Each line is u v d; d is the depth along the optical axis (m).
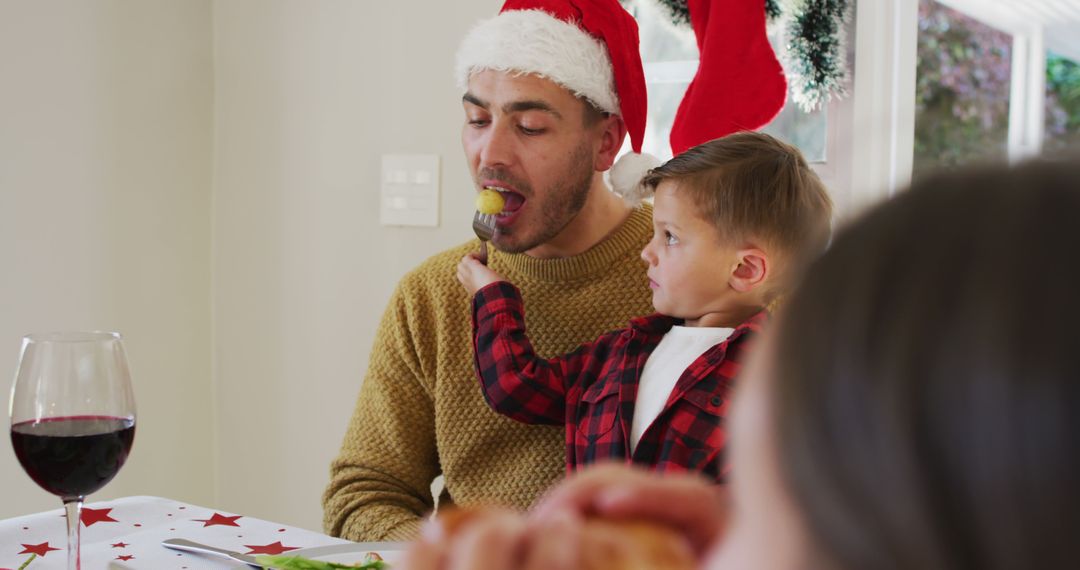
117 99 1.94
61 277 1.86
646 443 1.08
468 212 1.89
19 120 1.76
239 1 2.10
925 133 1.81
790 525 0.20
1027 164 0.20
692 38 1.76
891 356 0.18
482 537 0.24
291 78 2.05
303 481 2.11
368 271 2.00
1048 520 0.17
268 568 0.84
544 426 1.31
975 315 0.18
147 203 2.02
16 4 1.74
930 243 0.19
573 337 1.33
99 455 0.82
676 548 0.27
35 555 0.92
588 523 0.28
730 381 1.07
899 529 0.18
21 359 0.84
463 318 1.37
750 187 1.10
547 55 1.21
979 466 0.18
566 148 1.25
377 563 0.83
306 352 2.08
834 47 1.65
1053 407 0.17
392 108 1.95
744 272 1.12
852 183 1.61
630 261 1.33
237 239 2.14
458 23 1.87
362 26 1.97
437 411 1.37
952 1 1.85
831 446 0.19
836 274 0.20
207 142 2.14
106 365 0.84
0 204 1.74
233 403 2.17
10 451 1.78
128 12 1.95
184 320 2.11
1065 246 0.18
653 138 1.81
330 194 2.03
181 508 1.08
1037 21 2.07
